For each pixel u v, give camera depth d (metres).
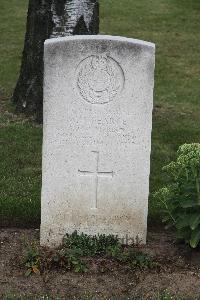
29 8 9.51
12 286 5.45
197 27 15.38
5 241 6.13
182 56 13.58
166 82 12.16
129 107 5.62
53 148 5.71
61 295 5.36
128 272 5.61
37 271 5.57
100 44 5.46
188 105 11.02
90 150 5.73
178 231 5.83
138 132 5.68
